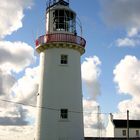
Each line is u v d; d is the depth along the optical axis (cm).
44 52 3169
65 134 2930
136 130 8338
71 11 3203
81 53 3247
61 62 3091
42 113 3022
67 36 3083
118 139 6100
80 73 3181
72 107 3005
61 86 3025
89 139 5806
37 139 3003
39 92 3119
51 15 3188
